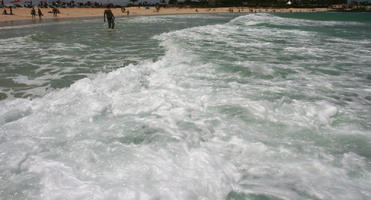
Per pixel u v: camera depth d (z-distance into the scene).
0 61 6.46
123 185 1.91
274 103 3.61
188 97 3.88
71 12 50.28
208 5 119.94
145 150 2.42
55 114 3.26
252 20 21.94
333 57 7.11
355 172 2.12
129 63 6.18
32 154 2.33
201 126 2.96
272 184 2.02
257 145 2.54
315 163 2.24
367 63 6.36
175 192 1.87
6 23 21.75
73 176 2.02
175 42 9.39
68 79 4.92
